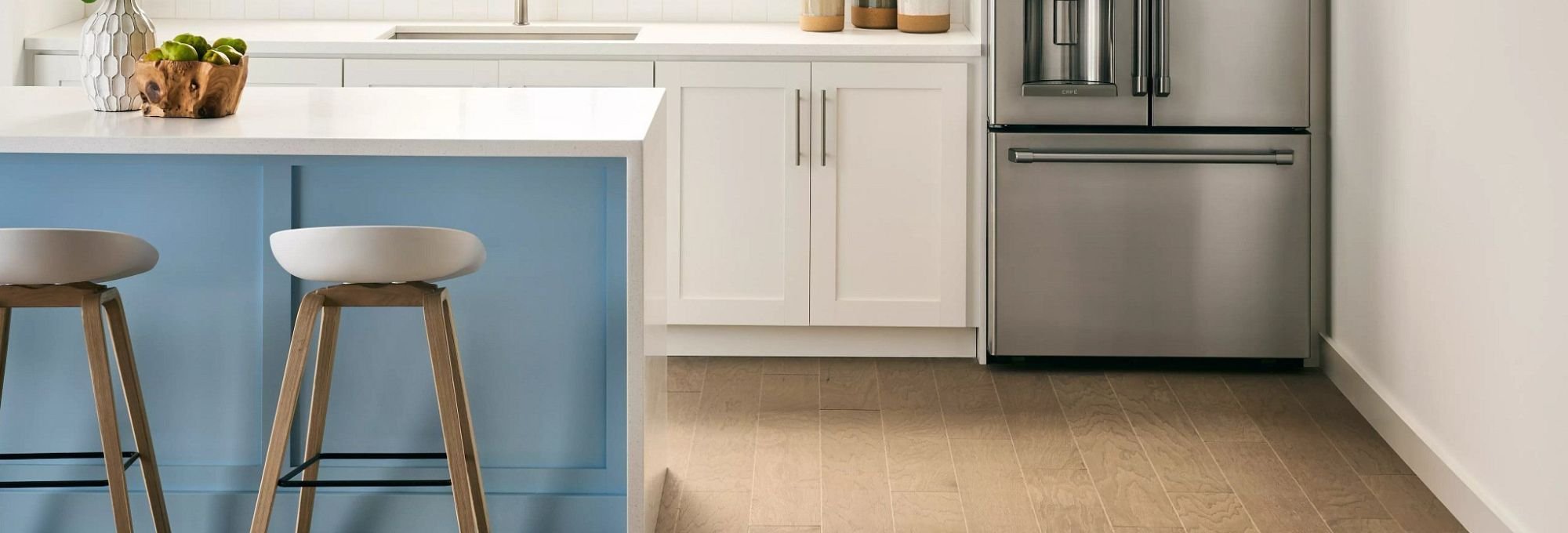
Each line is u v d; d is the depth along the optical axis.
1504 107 2.73
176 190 2.61
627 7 4.86
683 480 3.22
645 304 2.54
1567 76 2.42
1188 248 4.09
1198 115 3.99
